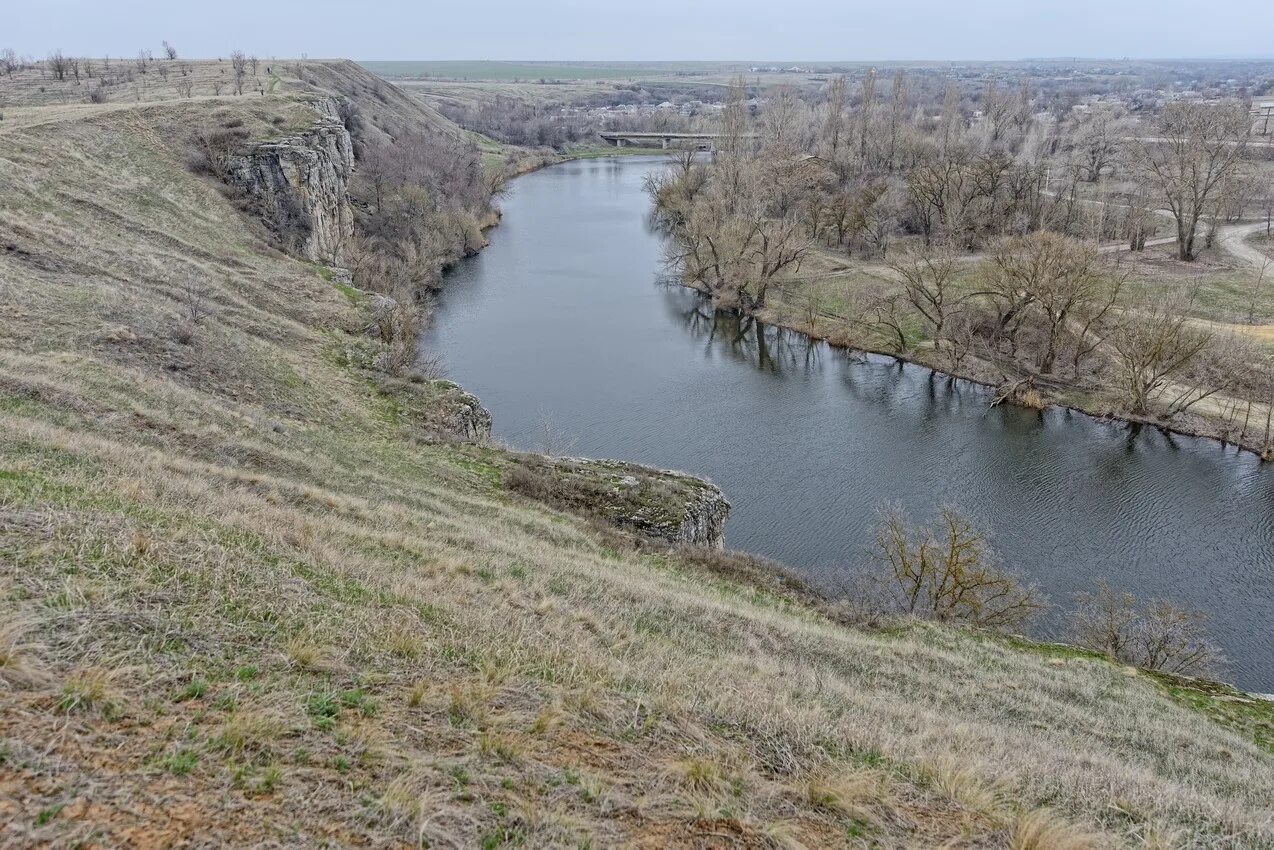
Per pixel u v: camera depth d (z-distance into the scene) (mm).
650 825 6020
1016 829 6949
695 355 48875
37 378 16969
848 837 6461
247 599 8258
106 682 5812
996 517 31578
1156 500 32875
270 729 5941
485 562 13828
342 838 5059
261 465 17234
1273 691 22812
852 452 36875
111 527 9008
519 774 6312
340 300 36469
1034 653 18344
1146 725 13828
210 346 24672
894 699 12336
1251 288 50812
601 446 36312
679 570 19047
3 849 4223
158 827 4691
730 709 8578
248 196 44500
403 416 26484
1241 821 8500
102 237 31328
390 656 7941
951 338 46531
